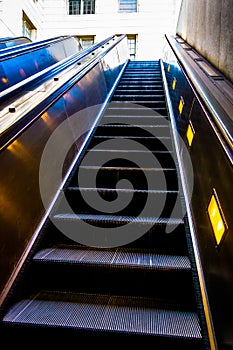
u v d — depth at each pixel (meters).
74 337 1.41
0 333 1.44
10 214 1.69
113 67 5.48
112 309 1.54
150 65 7.76
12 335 1.44
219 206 1.46
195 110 2.26
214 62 2.92
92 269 1.72
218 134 1.45
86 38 11.51
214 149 1.64
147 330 1.38
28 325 1.42
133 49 11.37
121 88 5.10
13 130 1.70
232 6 2.39
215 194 1.55
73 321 1.44
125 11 11.23
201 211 1.81
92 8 11.34
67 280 1.74
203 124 1.95
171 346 1.35
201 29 3.81
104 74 4.50
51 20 11.27
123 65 7.27
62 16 11.25
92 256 1.83
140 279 1.69
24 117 1.87
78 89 3.15
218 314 1.32
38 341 1.44
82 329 1.39
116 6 11.16
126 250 1.94
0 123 1.76
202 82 2.21
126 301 1.62
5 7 7.70
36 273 1.76
